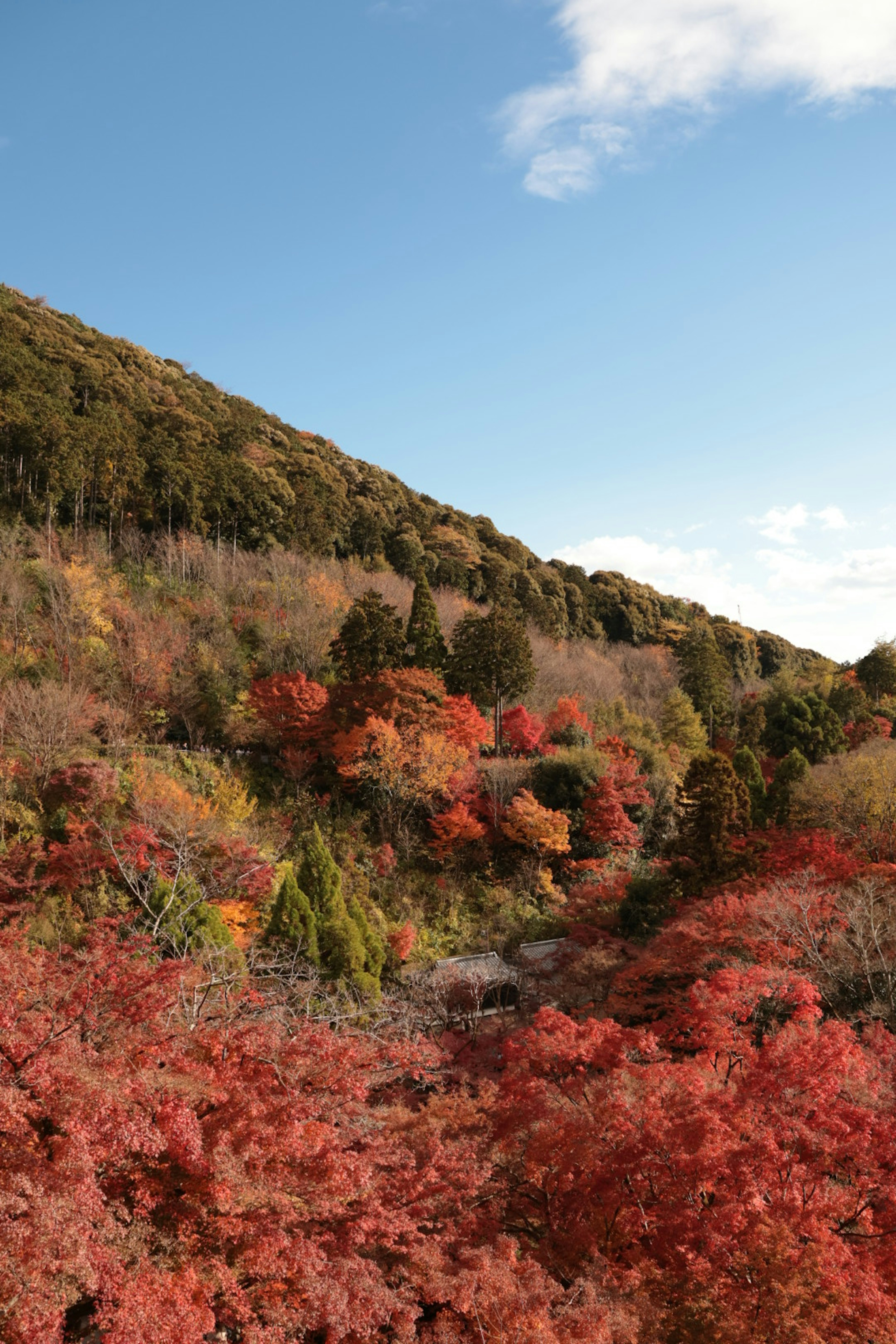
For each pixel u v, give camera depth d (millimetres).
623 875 27250
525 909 28672
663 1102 9539
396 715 32375
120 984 8406
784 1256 7270
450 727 33281
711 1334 6883
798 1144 8625
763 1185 8125
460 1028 20141
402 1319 7066
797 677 69688
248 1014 11219
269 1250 6688
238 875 21766
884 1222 8039
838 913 17109
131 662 33031
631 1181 9031
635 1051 12586
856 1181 8273
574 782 33562
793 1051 9633
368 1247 8141
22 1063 6773
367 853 29547
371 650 36656
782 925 16578
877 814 26250
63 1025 7594
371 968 22234
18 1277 5039
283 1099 8211
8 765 24672
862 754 33406
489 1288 7172
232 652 37312
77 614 34219
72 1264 5250
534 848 31281
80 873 20766
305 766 32375
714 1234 7590
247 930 21047
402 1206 8766
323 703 33062
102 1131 6352
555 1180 9828
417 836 31062
